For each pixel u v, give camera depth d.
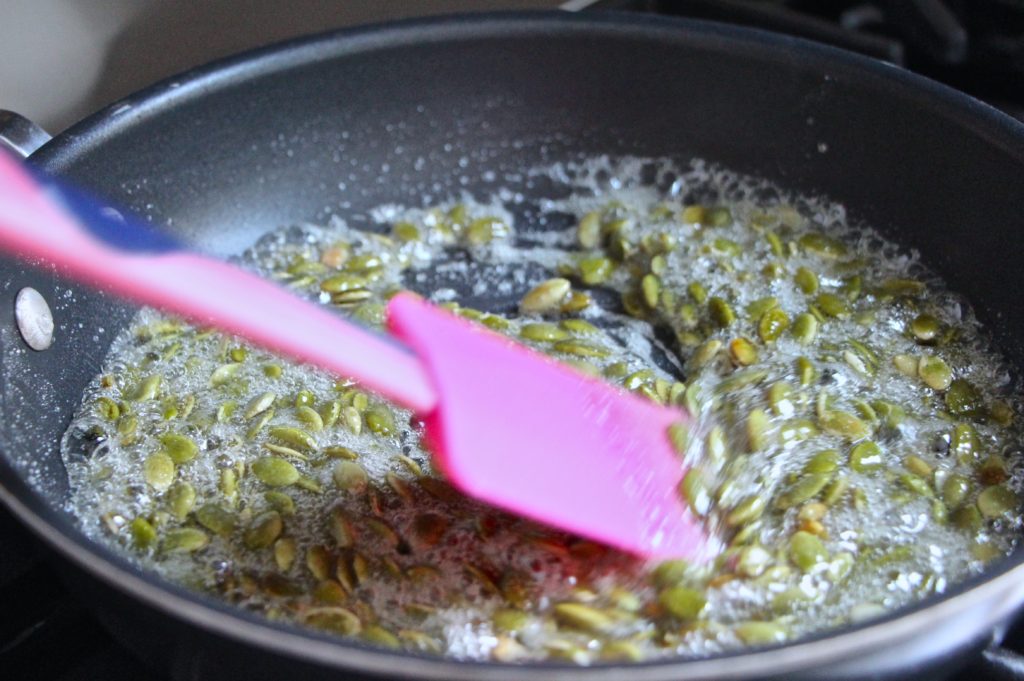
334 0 0.61
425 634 0.44
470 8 0.65
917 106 0.53
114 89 0.57
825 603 0.45
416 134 0.59
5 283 0.48
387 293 0.56
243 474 0.48
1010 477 0.48
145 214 0.54
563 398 0.49
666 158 0.59
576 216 0.59
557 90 0.58
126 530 0.47
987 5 0.63
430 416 0.49
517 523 0.47
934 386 0.51
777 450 0.49
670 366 0.53
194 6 0.57
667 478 0.48
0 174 0.44
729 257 0.56
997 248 0.52
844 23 0.65
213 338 0.53
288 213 0.58
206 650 0.39
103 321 0.52
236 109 0.55
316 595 0.45
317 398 0.51
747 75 0.56
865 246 0.56
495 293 0.56
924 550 0.46
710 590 0.45
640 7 0.64
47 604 0.47
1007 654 0.44
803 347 0.53
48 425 0.49
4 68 0.54
